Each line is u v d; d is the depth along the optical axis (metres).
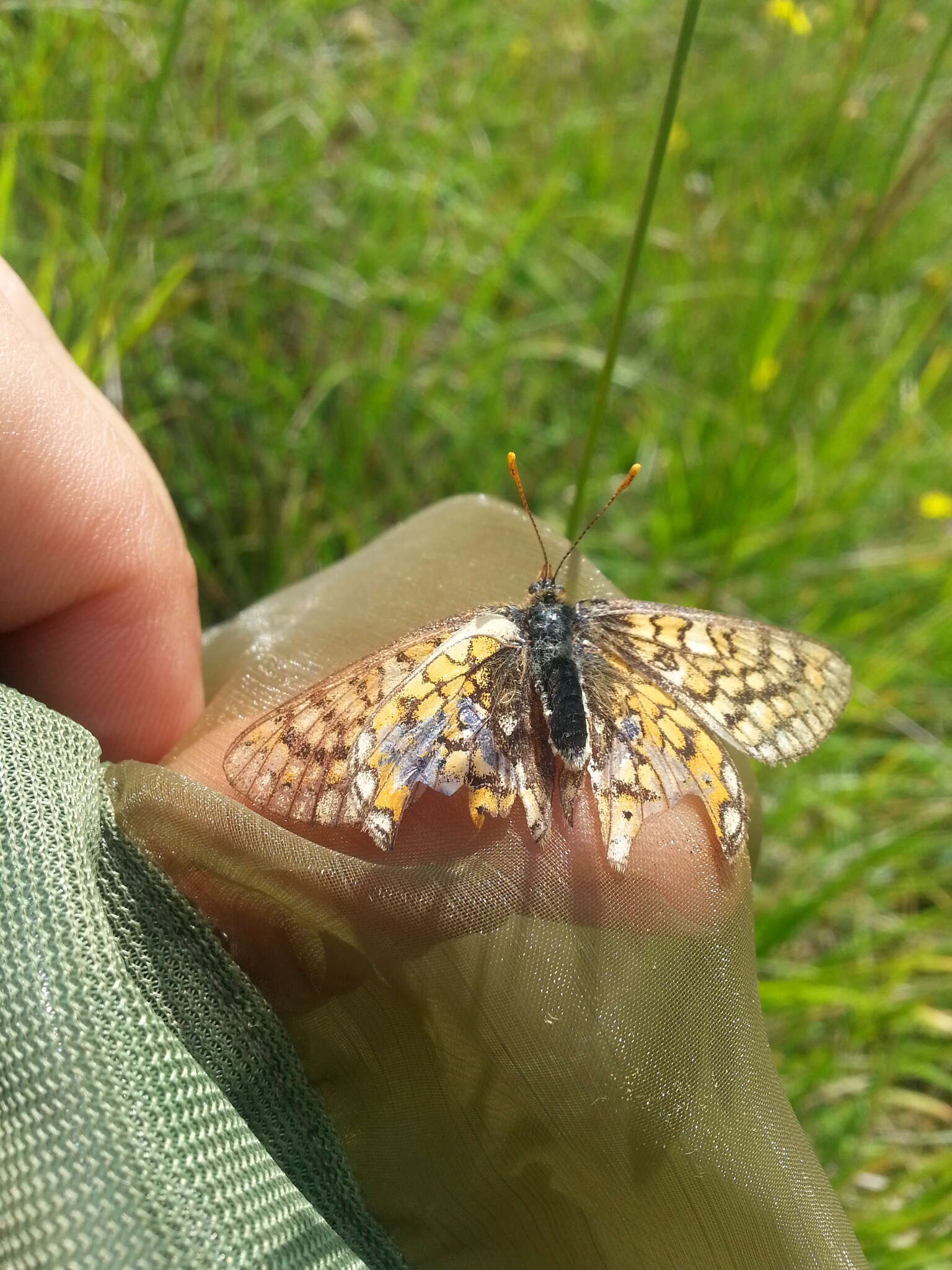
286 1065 0.06
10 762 0.05
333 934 0.06
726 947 0.06
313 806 0.06
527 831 0.06
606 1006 0.06
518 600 0.08
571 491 0.15
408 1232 0.06
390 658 0.07
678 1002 0.06
